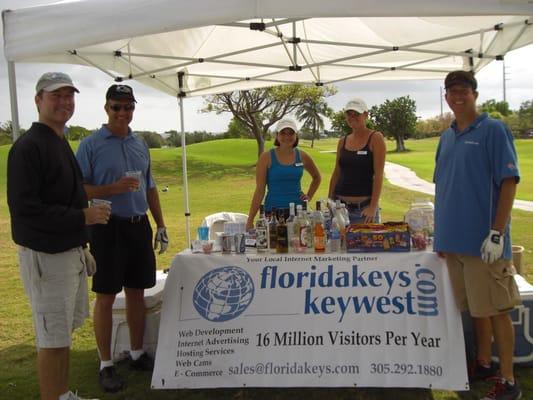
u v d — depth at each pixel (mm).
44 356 2611
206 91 5719
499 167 2645
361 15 2412
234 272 3084
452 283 2900
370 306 2934
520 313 3158
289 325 2943
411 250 3082
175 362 2938
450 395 2965
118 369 3469
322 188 17203
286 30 4453
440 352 2822
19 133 2990
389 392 3031
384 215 11867
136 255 3270
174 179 25453
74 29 2742
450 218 2805
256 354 2910
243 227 3268
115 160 3193
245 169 28766
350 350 2865
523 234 9023
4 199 19531
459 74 2738
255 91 20250
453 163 2811
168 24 2580
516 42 4023
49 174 2510
